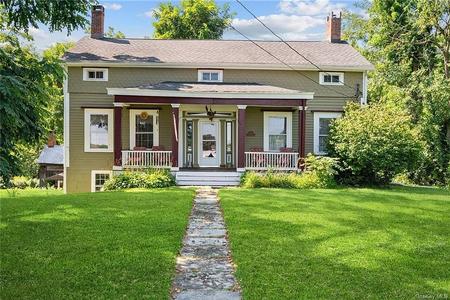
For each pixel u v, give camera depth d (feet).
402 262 21.56
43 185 110.32
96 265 20.54
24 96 26.16
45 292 17.29
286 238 25.96
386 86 87.35
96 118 64.64
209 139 67.82
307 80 65.98
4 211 34.24
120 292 17.28
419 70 80.59
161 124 65.31
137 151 57.52
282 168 57.88
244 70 65.82
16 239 25.35
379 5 89.25
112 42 70.54
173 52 68.28
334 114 65.98
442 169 72.74
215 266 21.02
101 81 64.39
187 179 56.44
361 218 32.50
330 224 30.12
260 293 17.25
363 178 56.34
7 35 31.78
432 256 22.79
